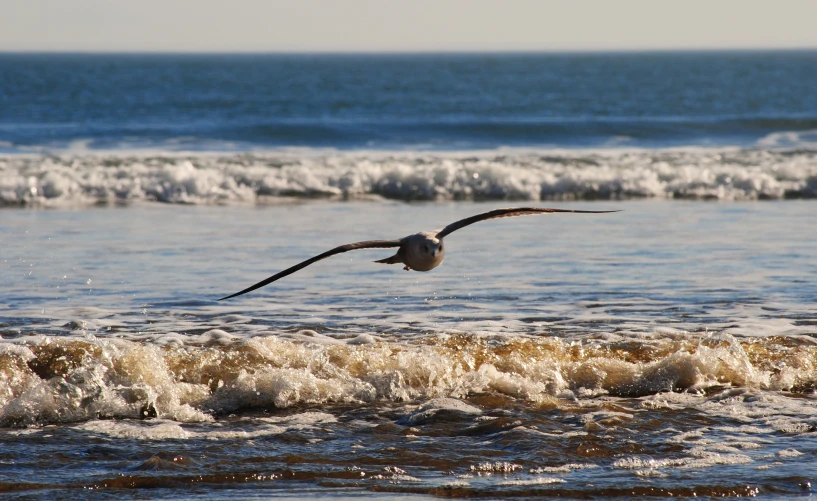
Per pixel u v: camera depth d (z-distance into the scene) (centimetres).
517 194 6888
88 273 4022
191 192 6506
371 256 4506
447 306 3528
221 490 1948
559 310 3453
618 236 4975
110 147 8556
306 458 2111
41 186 6297
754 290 3744
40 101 17600
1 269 4062
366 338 3016
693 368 2695
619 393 2648
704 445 2192
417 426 2342
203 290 3762
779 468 2050
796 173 7056
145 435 2270
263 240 4881
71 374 2486
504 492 1931
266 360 2692
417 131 9694
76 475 2008
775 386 2672
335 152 8312
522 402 2522
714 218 5684
